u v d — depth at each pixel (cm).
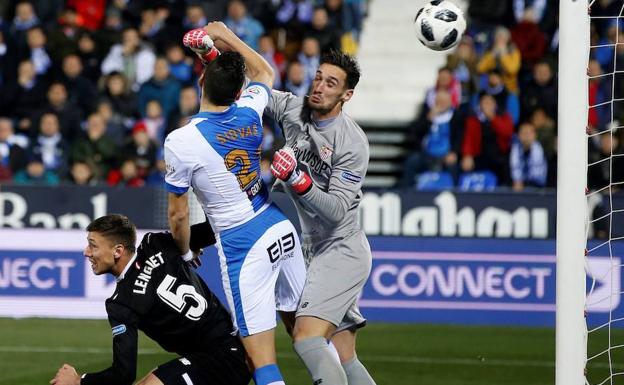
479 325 3909
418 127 4897
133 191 3969
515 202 3916
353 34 5609
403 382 3048
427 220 3938
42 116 4641
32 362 3238
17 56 4991
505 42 4975
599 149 4478
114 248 1955
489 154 4641
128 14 5397
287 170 2069
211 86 2038
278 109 2305
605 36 4959
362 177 2238
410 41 5891
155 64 4775
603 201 3850
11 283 3991
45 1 5378
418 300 3934
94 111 4819
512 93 4850
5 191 3997
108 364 3219
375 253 3941
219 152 2042
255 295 2097
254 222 2103
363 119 5672
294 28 5238
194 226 2161
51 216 3991
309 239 2298
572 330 2080
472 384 3031
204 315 2006
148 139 4553
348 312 2309
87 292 3969
